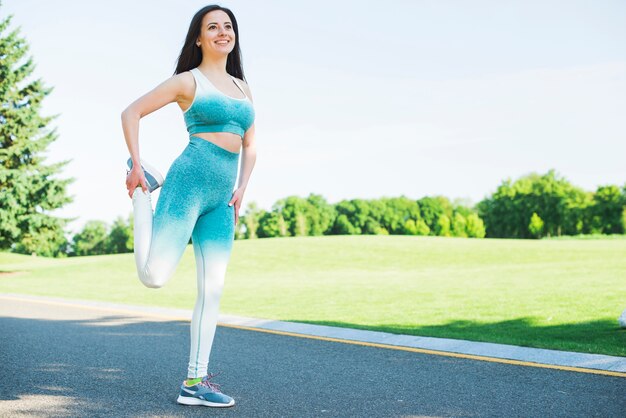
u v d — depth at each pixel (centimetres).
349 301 1110
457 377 432
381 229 10062
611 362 460
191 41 358
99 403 368
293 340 614
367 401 370
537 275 1505
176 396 385
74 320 793
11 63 2512
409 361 494
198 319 359
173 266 341
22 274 2427
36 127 2541
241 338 631
